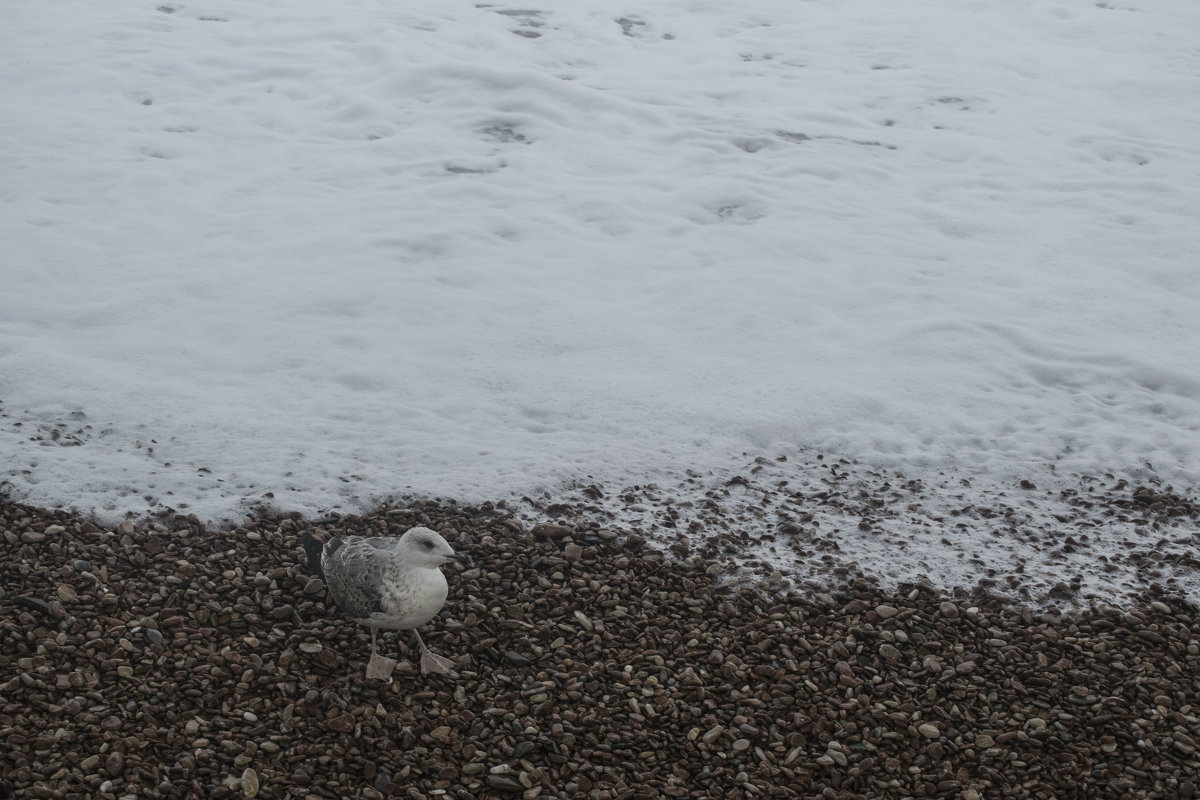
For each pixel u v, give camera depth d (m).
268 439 6.05
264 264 8.17
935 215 9.78
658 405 6.68
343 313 7.60
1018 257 9.04
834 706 4.59
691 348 7.41
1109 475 6.36
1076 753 4.43
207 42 12.90
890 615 5.11
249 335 7.18
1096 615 5.20
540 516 5.64
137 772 3.97
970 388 7.13
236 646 4.63
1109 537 5.82
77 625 4.61
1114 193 10.34
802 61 13.73
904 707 4.61
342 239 8.66
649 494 5.91
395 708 4.43
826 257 8.90
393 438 6.17
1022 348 7.66
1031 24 15.38
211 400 6.36
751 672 4.74
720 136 11.26
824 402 6.81
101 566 4.97
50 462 5.61
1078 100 12.71
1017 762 4.37
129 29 13.02
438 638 4.81
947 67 13.57
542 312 7.77
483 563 5.25
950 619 5.11
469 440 6.21
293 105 11.39
